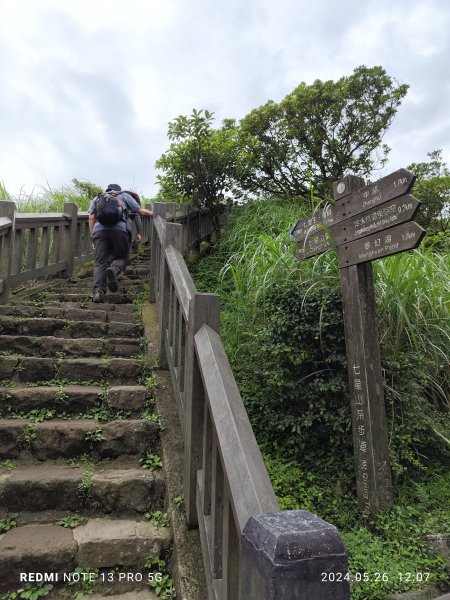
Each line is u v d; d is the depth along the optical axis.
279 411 2.90
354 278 2.61
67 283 5.53
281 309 2.92
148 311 4.48
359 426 2.51
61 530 2.06
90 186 8.38
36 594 1.80
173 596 1.77
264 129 7.68
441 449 2.90
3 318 3.83
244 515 1.15
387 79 7.16
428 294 3.25
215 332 1.99
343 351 2.81
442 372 3.25
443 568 2.10
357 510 2.48
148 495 2.26
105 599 1.80
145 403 2.92
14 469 2.40
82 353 3.61
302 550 0.87
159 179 6.87
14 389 2.91
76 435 2.57
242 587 1.00
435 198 7.11
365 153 7.50
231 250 5.95
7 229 4.28
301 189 7.76
